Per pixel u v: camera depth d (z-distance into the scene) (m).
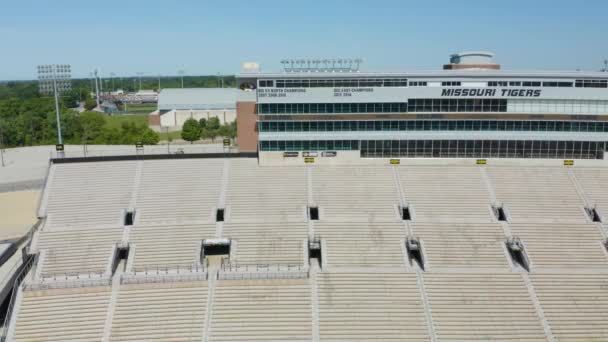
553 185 63.38
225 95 182.50
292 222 57.41
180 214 58.31
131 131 124.75
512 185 63.16
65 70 103.56
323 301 48.59
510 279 51.31
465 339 45.22
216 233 55.91
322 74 63.62
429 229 56.84
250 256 53.34
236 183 62.59
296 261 52.88
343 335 45.44
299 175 64.00
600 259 54.06
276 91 64.06
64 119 128.12
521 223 58.03
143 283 49.97
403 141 65.25
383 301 48.62
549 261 53.50
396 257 53.50
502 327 46.44
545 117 64.81
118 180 62.19
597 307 48.72
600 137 65.44
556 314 47.88
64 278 50.47
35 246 54.00
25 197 69.94
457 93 63.94
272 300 48.78
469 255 53.88
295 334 45.56
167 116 168.88
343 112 64.56
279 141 65.12
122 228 56.25
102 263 52.28
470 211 59.47
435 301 48.72
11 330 45.53
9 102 170.00
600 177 64.81
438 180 63.53
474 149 65.44
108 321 46.56
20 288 48.94
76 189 60.88
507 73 63.66
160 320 46.72
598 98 64.38
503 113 64.50
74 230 55.94
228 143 70.81
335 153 65.44
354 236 55.81
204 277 50.44
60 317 46.84
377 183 62.97
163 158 65.25
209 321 46.69
